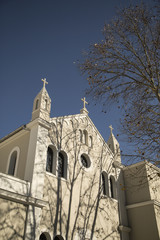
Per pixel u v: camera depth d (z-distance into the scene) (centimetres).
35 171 1246
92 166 1714
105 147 1950
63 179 1433
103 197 1670
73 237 1316
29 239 1065
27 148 1384
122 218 1720
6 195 1063
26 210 1130
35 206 1161
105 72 1158
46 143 1396
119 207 1759
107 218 1612
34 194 1182
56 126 1569
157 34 1077
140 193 1800
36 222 1129
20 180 1170
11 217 1058
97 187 1662
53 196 1318
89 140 1833
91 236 1428
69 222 1334
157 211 1677
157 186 1845
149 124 1052
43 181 1262
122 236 1636
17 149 1469
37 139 1348
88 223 1453
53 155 1475
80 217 1420
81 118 1838
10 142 1594
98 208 1581
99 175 1738
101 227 1530
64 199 1375
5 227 1018
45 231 1184
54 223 1250
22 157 1379
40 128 1405
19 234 1052
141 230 1659
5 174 1122
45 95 1585
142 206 1731
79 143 1705
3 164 1536
